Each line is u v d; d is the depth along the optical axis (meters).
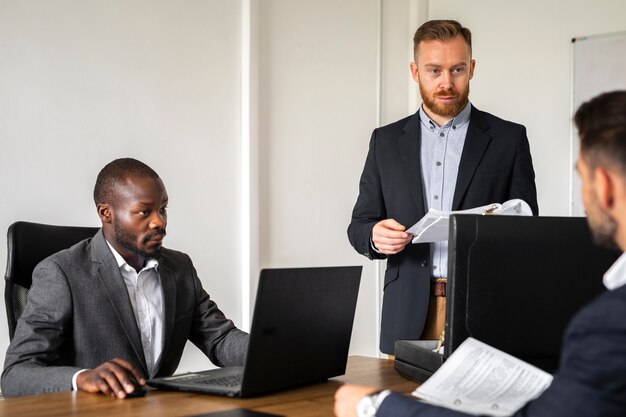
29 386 1.75
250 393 1.62
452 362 1.51
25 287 2.15
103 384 1.64
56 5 3.32
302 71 4.37
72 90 3.38
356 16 4.68
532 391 1.41
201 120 3.87
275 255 4.23
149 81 3.66
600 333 1.05
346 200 4.62
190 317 2.18
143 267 2.14
